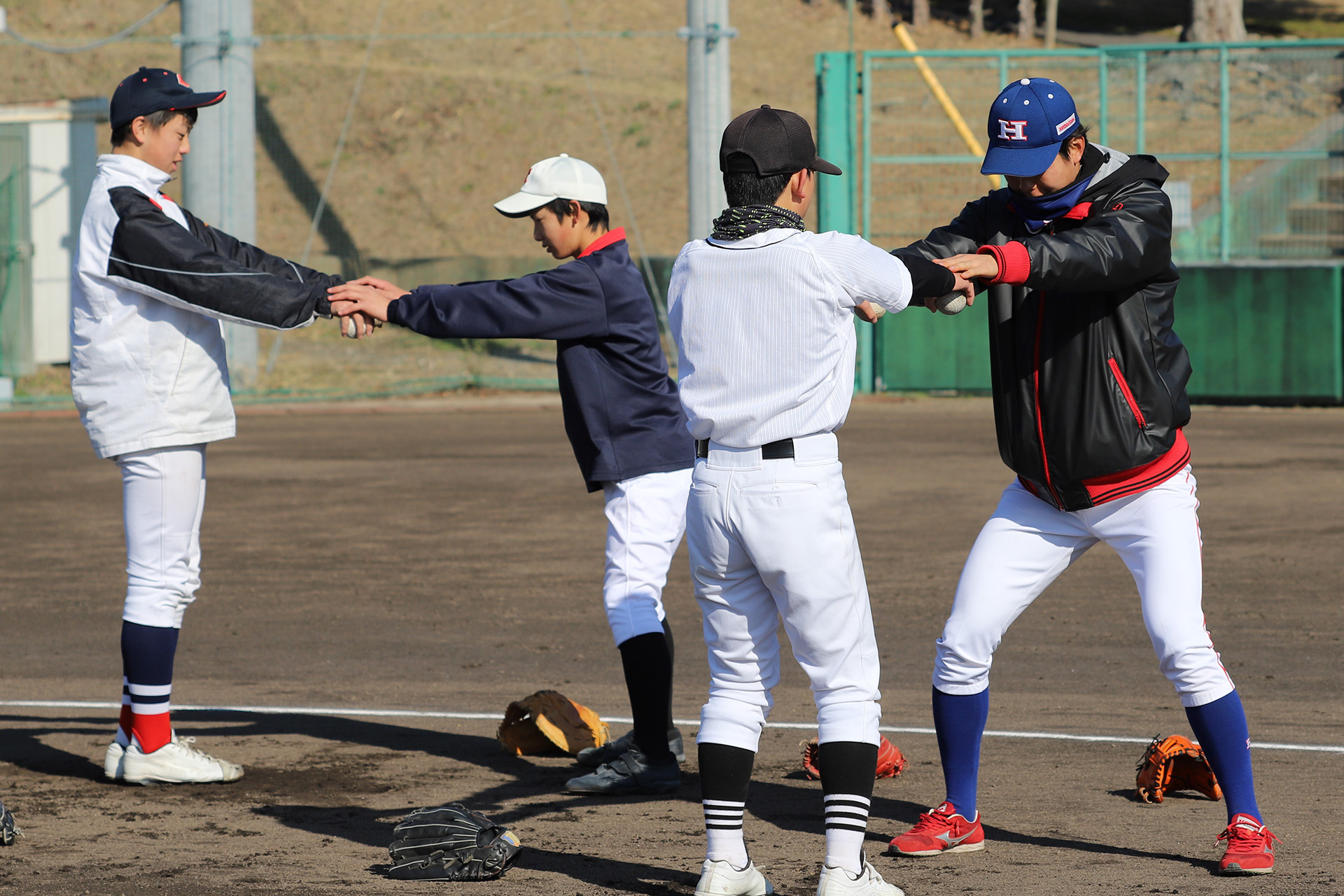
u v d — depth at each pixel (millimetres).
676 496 12336
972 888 9328
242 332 45656
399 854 9695
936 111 64938
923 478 29281
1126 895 9172
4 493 28469
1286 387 41688
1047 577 10266
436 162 74125
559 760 12836
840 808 8789
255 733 13617
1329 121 52281
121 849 10266
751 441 8664
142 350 11812
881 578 20453
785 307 8523
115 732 13695
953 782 10188
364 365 49594
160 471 11945
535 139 75125
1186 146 53188
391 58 82562
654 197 70500
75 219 48469
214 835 10609
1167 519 9883
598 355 12023
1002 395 10062
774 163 8766
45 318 48344
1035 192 9789
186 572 12164
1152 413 9719
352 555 22562
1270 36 82000
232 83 42781
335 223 70750
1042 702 14430
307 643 17297
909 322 44438
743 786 8984
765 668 9117
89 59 80188
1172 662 9781
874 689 8977
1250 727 13359
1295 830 10453
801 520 8602
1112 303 9648
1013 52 44562
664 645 11883
